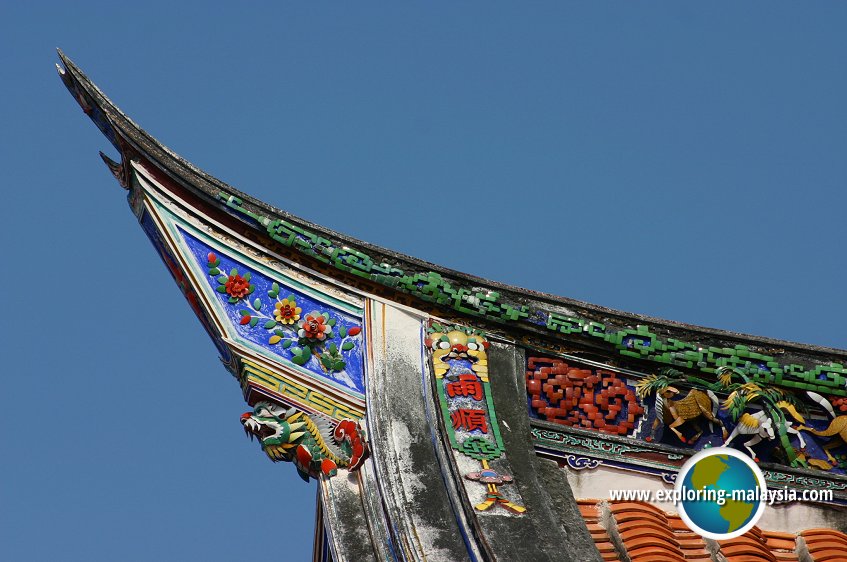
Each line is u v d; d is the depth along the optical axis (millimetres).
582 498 19109
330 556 20047
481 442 18234
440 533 17375
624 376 19891
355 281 19859
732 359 20031
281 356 19359
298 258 19891
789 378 20031
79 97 20500
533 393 19516
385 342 19406
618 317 20031
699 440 19766
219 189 19953
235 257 19859
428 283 19766
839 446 19953
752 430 19719
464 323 19719
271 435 18984
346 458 18859
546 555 16750
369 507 17984
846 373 20078
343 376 19328
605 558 18047
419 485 17875
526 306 19844
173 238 19875
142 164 20141
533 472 18031
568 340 19844
